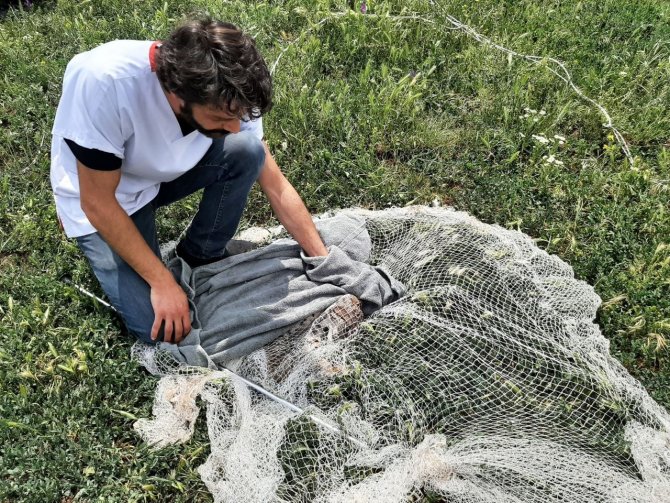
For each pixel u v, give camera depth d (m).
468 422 2.41
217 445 2.32
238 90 1.97
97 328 2.71
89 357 2.61
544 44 4.45
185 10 4.59
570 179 3.50
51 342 2.67
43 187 3.38
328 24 4.48
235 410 2.39
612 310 2.88
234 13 4.51
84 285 2.90
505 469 2.22
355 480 2.23
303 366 2.51
